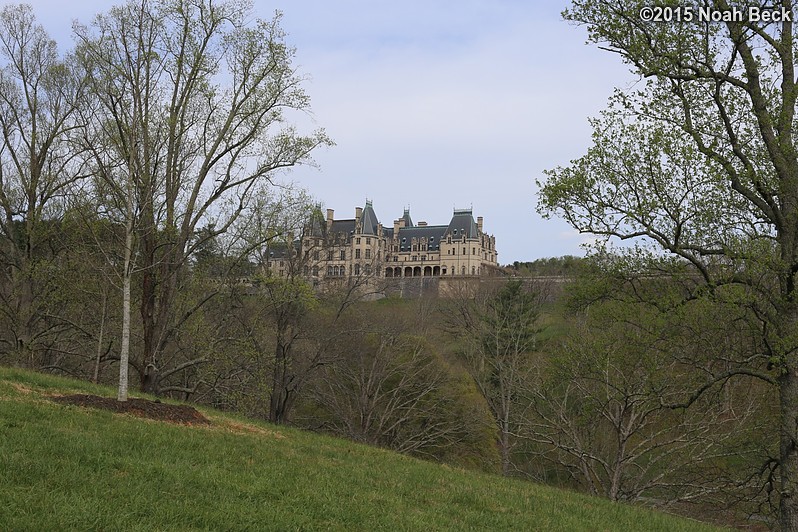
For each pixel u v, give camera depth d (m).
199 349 28.06
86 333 27.33
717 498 26.47
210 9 24.86
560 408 27.78
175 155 24.25
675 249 16.02
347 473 13.94
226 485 10.73
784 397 15.51
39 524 7.71
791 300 15.34
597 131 16.28
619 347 21.06
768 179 15.85
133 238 17.69
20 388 15.93
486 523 12.10
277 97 25.86
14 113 30.64
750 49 16.28
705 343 17.92
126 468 10.52
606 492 26.67
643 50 15.84
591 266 17.12
